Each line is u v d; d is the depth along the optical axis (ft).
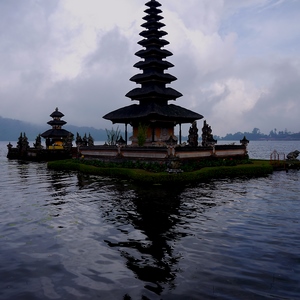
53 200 79.61
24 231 53.72
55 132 256.93
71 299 31.60
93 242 47.91
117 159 143.02
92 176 126.62
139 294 32.40
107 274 37.01
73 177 125.39
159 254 42.88
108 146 154.92
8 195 87.71
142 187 96.48
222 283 34.55
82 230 53.93
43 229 54.80
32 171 155.84
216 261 40.47
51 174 139.33
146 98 165.48
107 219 60.44
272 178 119.24
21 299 31.63
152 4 172.86
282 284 34.24
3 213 66.39
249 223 57.67
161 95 162.50
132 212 65.51
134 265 39.42
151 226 55.62
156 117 151.94
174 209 67.97
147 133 161.58
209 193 86.48
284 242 47.57
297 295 31.91
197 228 54.39
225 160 144.25
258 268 38.34
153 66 165.58
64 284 34.71
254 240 48.44
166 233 51.72
